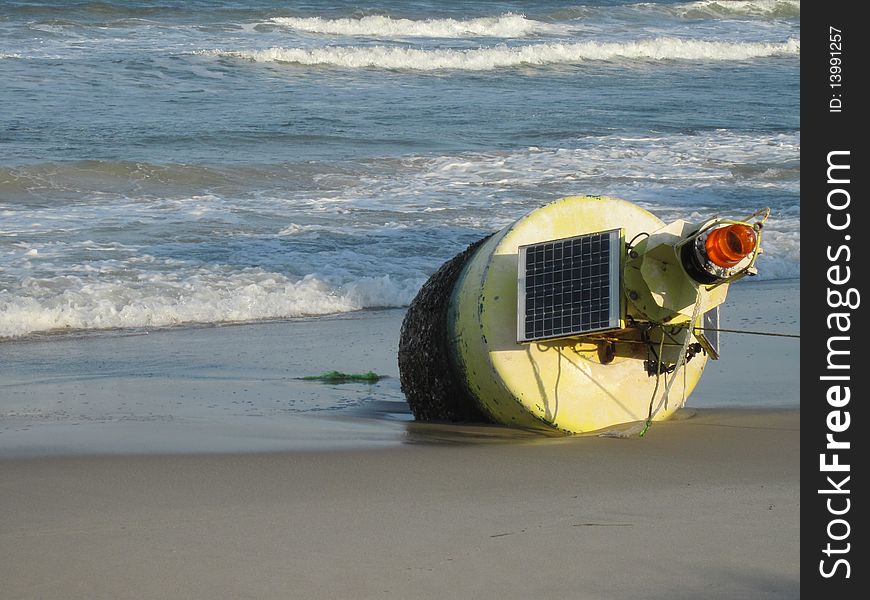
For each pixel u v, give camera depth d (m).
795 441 22.53
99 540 16.56
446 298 24.62
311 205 61.19
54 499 18.70
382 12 150.12
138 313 42.91
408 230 56.25
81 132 80.00
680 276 21.48
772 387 28.56
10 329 40.78
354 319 44.00
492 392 23.61
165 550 16.06
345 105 96.44
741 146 81.56
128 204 60.34
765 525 16.92
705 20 166.25
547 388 23.31
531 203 62.56
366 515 17.66
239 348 38.09
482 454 21.72
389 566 15.34
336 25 140.50
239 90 101.88
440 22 145.25
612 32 152.25
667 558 15.49
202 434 24.19
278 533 16.81
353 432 24.41
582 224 24.12
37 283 45.00
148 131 81.25
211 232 54.59
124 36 124.88
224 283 46.66
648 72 125.50
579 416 23.58
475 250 25.06
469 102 100.31
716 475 19.89
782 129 90.19
